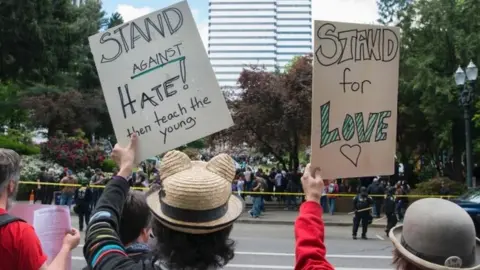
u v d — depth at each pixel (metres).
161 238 1.85
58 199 18.86
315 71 2.97
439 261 1.71
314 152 2.96
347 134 3.00
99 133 47.88
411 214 1.81
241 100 27.56
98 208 2.19
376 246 13.90
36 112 39.78
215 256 1.84
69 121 40.75
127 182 2.40
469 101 18.03
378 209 21.22
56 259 2.61
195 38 3.04
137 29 3.06
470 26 26.69
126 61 3.04
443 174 34.88
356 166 3.00
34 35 25.77
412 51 28.45
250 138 27.78
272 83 26.64
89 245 1.99
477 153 31.31
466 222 1.72
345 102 3.01
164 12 3.05
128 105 3.02
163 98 3.02
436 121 27.69
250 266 10.38
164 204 1.84
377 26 3.04
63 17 28.91
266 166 59.97
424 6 27.58
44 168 22.67
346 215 22.78
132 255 2.52
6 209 2.69
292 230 17.42
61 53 28.39
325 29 2.99
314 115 2.97
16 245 2.48
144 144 3.00
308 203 2.37
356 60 3.02
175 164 1.94
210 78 3.02
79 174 26.22
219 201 1.84
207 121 3.01
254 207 21.16
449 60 27.14
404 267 1.81
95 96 44.25
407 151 34.78
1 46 26.30
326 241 14.96
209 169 1.95
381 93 3.04
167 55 3.04
